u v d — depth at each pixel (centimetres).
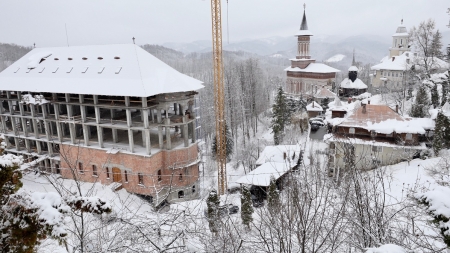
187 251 1024
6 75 5553
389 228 1054
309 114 8038
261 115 9756
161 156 4578
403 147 4306
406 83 7819
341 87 10619
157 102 4466
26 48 15688
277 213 1006
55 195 839
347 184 1052
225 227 1022
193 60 19162
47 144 5378
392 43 10650
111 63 4794
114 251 980
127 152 4469
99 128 4641
